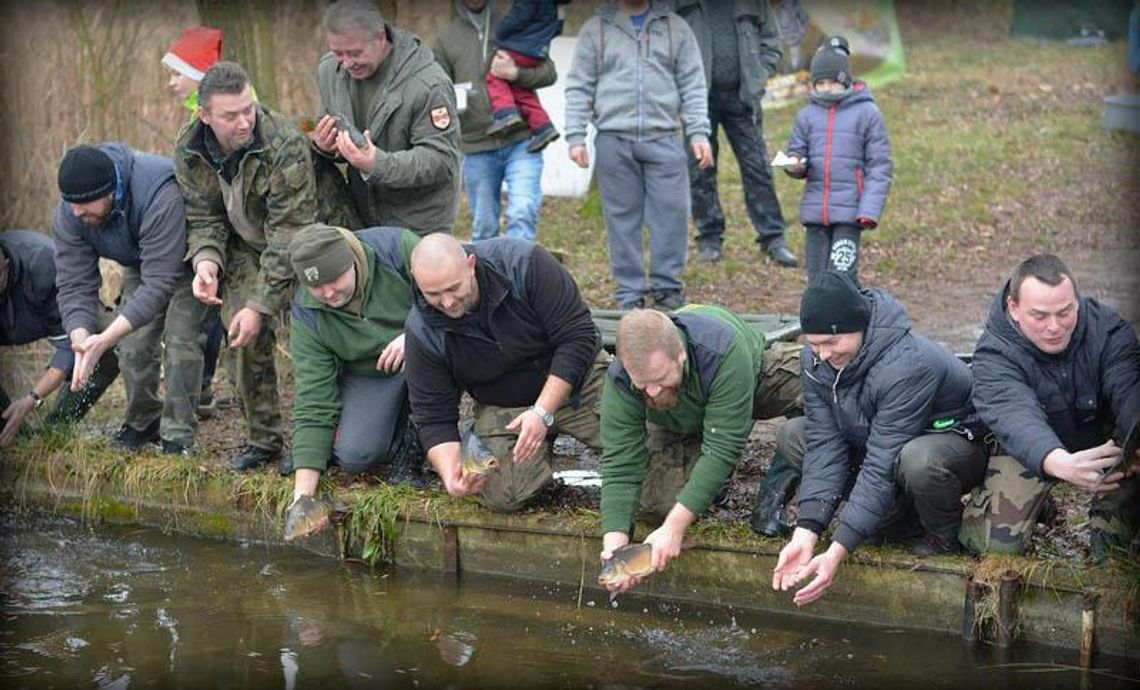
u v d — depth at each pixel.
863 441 5.07
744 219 11.11
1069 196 12.05
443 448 5.47
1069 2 19.86
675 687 4.78
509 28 8.17
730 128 9.73
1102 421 4.96
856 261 8.09
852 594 5.21
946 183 12.49
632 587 5.54
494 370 5.48
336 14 6.09
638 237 8.48
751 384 5.05
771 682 4.79
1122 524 4.93
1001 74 17.61
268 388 6.43
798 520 5.00
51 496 6.72
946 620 5.07
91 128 9.95
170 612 5.57
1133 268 9.90
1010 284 4.80
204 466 6.43
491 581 5.81
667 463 5.52
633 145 8.30
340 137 5.97
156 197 6.18
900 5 20.23
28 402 6.66
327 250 5.57
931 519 5.05
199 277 6.14
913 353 4.91
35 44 9.88
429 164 6.21
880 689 4.71
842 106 8.00
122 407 7.71
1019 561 4.99
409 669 4.98
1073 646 4.88
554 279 5.35
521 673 4.93
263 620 5.47
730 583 5.41
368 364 5.95
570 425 5.68
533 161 8.49
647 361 4.77
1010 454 4.84
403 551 5.98
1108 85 16.84
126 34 9.80
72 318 6.30
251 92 5.94
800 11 11.91
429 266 5.07
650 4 8.34
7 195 10.05
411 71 6.26
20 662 5.12
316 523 5.57
